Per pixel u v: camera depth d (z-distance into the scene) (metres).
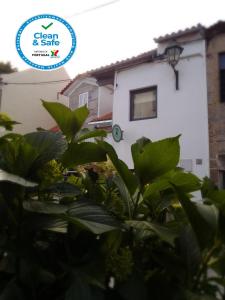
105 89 11.77
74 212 1.04
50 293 1.04
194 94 8.05
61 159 1.24
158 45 8.63
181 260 1.03
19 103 15.84
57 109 1.33
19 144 1.12
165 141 1.08
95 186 1.43
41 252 1.07
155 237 1.15
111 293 1.02
